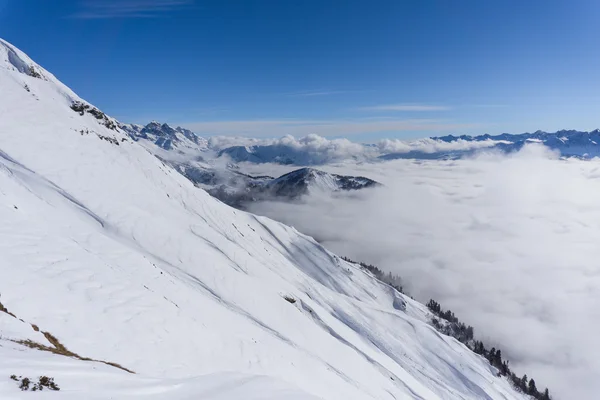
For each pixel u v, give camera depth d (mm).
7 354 12523
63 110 76875
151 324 20672
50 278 19344
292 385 15367
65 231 32812
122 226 50781
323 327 71688
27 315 16297
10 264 18688
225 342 25859
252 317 46219
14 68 91312
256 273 73375
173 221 67562
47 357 13367
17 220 22984
